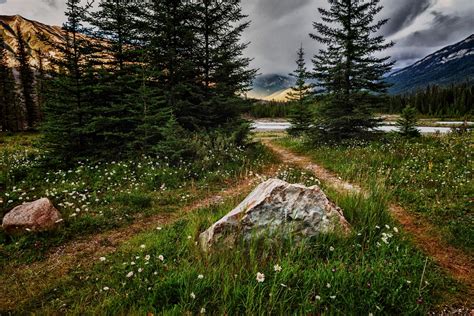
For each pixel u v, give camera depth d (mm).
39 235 5363
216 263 4000
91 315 3129
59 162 10469
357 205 5539
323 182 9031
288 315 2898
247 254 4113
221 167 10984
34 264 4543
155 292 3283
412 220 6023
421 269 3920
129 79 12375
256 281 3357
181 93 13156
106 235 5727
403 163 10602
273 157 14906
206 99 13930
